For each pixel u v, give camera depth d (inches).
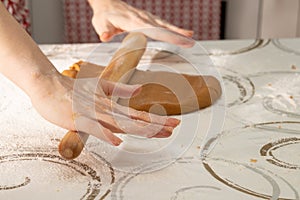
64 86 34.5
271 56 48.1
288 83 42.9
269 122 37.3
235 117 37.8
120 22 48.3
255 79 43.6
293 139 35.3
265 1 81.4
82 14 87.0
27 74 34.3
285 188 30.7
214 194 30.2
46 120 37.0
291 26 82.2
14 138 35.4
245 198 30.0
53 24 86.7
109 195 30.2
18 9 68.1
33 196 30.2
